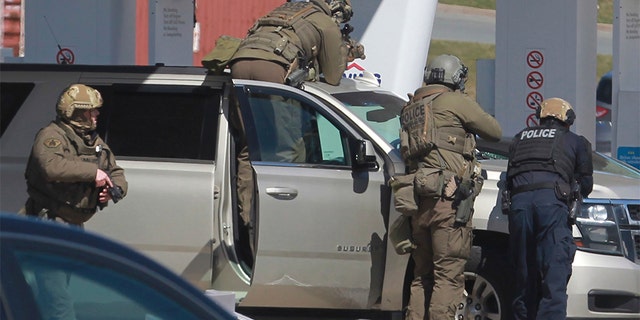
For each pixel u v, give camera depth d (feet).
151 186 88.02
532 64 164.35
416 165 90.22
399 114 101.19
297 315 93.40
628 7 150.61
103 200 78.95
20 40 223.30
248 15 248.11
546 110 95.66
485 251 95.14
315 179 89.66
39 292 33.99
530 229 92.68
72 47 163.02
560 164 92.73
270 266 88.17
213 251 88.12
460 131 90.02
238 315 52.01
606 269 93.30
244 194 89.76
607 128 262.06
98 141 80.12
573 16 161.99
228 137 90.02
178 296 35.96
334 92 99.40
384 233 91.50
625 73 151.84
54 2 162.71
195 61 245.24
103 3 162.81
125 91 91.35
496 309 95.35
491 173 97.76
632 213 96.12
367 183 91.04
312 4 101.09
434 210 88.43
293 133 90.74
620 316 93.91
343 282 90.58
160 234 87.86
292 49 95.09
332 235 89.81
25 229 33.99
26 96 91.66
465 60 280.92
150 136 90.07
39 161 76.48
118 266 35.29
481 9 281.74
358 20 157.58
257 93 90.12
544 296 91.50
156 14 164.04
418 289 91.76
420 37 158.81
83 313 34.68
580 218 94.32
